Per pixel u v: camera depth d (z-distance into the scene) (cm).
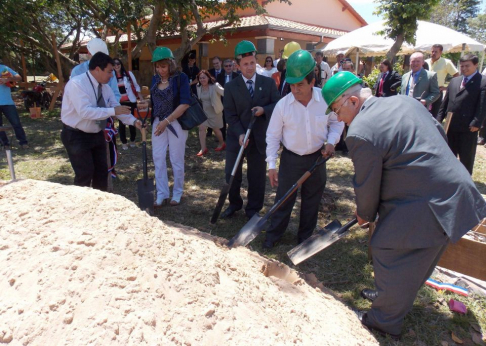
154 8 1042
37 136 860
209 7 1030
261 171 420
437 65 770
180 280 187
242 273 229
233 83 392
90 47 407
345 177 598
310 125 323
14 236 205
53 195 236
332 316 240
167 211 461
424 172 205
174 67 428
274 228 371
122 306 167
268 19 1589
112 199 230
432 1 956
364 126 211
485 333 261
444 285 306
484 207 208
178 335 165
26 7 1132
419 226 207
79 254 185
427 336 256
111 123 491
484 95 485
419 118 215
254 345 172
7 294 179
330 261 353
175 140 450
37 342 158
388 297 234
